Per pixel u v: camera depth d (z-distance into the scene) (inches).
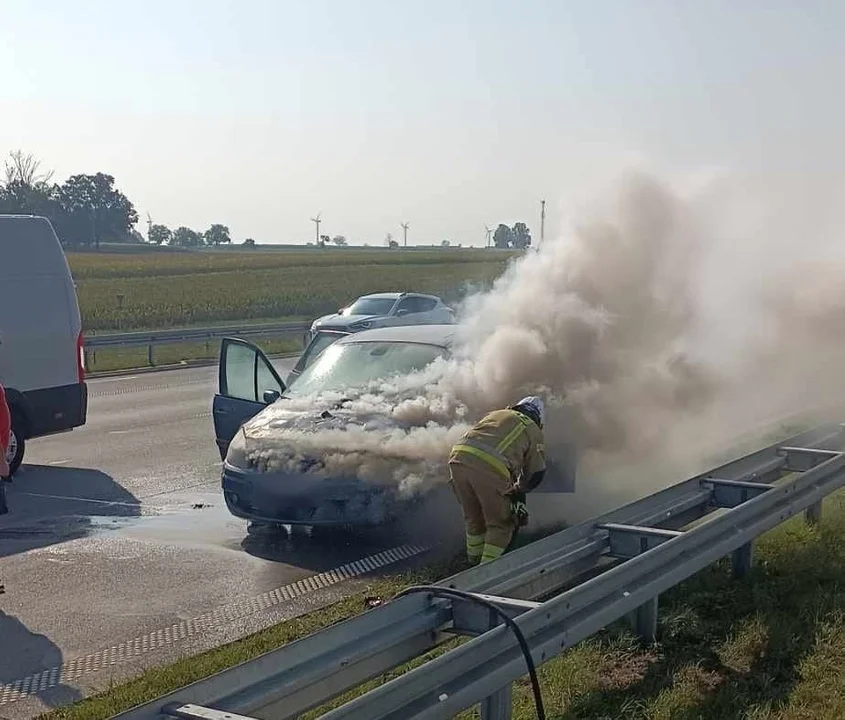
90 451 492.4
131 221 5152.6
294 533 326.6
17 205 4092.0
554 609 162.6
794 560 253.6
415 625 162.4
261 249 5851.4
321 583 271.6
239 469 313.6
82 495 392.5
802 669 187.5
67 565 293.7
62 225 4931.1
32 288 440.5
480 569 179.9
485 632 164.1
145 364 925.2
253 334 1037.8
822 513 307.4
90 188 4997.5
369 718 128.6
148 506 372.5
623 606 179.5
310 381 356.5
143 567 290.5
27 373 433.7
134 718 122.7
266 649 211.6
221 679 132.5
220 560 297.3
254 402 363.3
